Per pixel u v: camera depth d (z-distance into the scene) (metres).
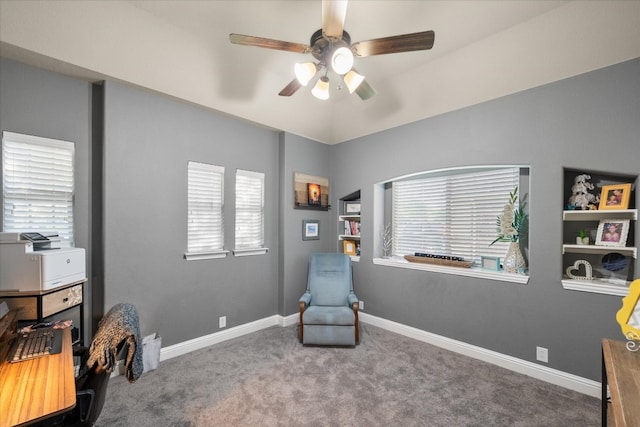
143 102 2.68
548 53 2.29
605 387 1.59
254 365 2.69
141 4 2.10
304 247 4.05
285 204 3.82
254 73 2.95
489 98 2.78
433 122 3.23
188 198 3.02
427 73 2.89
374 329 3.64
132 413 1.99
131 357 1.40
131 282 2.59
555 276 2.43
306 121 3.81
